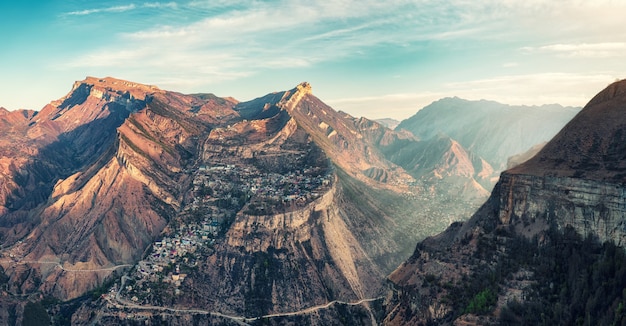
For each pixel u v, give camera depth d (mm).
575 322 190375
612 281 191375
